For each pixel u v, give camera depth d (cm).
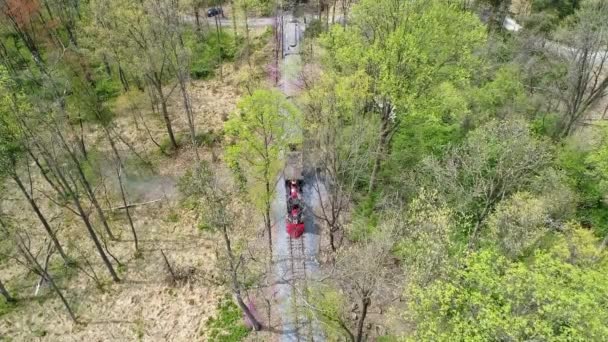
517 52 5159
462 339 2097
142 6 4431
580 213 3825
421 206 3198
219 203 3347
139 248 4047
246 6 6059
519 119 3722
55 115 3978
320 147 3700
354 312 3341
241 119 3356
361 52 3797
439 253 2614
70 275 3866
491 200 3409
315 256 3809
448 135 4191
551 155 3712
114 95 5447
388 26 3822
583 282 2202
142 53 4441
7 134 3388
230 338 3391
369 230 3703
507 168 3325
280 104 3284
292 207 3994
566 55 5097
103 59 5053
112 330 3509
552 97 4916
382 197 3922
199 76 5947
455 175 3422
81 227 4234
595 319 1978
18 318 3603
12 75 4569
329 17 6762
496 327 2028
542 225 3206
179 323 3525
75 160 3638
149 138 5088
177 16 4766
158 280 3809
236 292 3203
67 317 3600
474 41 4056
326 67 4225
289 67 5744
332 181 3906
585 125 4616
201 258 3947
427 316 2286
